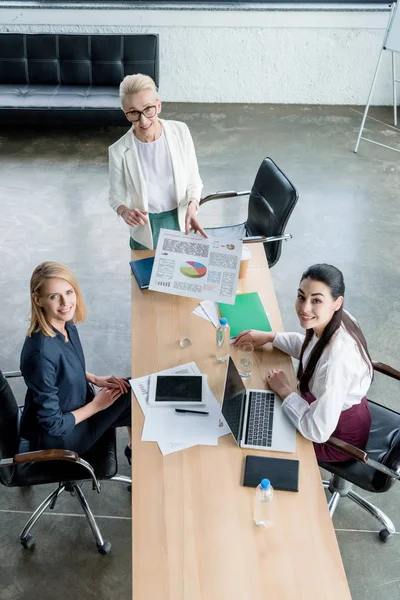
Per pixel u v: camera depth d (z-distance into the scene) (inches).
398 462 89.7
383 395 133.1
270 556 75.2
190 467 84.5
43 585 103.3
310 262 167.8
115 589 102.6
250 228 146.6
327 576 73.5
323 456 96.5
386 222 182.5
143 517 78.9
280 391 94.0
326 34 223.1
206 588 72.1
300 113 237.8
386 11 216.2
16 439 97.4
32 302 89.0
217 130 226.1
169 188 128.3
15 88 218.5
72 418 94.9
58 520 112.0
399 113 239.8
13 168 205.3
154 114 115.9
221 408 89.8
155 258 110.4
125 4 219.3
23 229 178.7
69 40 215.0
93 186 197.3
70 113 207.0
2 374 94.7
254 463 84.8
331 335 88.3
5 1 219.9
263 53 229.0
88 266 166.4
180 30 223.3
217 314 110.1
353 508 113.8
